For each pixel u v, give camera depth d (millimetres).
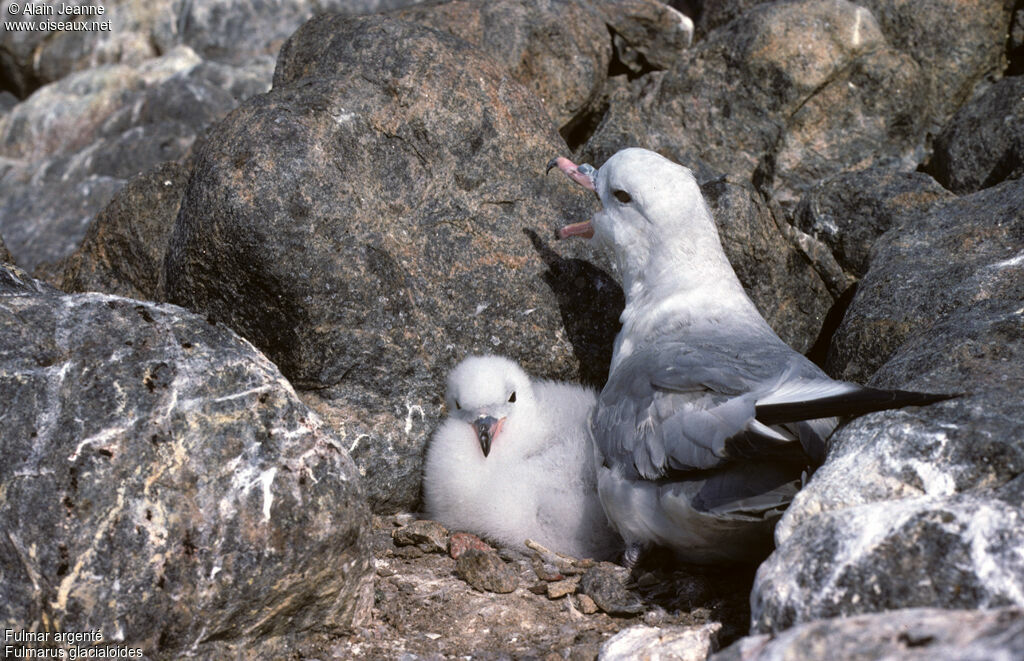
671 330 6707
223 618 4906
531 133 7738
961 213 7598
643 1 10742
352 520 5230
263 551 4945
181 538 4852
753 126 9930
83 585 4699
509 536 6582
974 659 3484
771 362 5953
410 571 6242
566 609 5758
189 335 5332
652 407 5805
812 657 3822
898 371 5938
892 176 8789
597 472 6184
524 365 7422
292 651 5266
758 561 5902
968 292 6793
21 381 4988
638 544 5984
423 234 7160
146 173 8211
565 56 9664
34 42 16391
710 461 5402
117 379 5066
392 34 7641
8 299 5293
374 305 6809
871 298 7191
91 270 8234
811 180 9859
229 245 6613
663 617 5523
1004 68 10477
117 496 4832
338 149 6930
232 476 5000
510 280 7305
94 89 14953
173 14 16094
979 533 4254
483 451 6539
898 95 9875
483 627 5578
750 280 8023
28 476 4809
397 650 5336
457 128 7445
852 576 4344
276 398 5277
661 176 6852
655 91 10227
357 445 6832
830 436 5422
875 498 4777
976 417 4949
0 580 4684
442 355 7090
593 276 7531
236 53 15867
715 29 11156
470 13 9523
